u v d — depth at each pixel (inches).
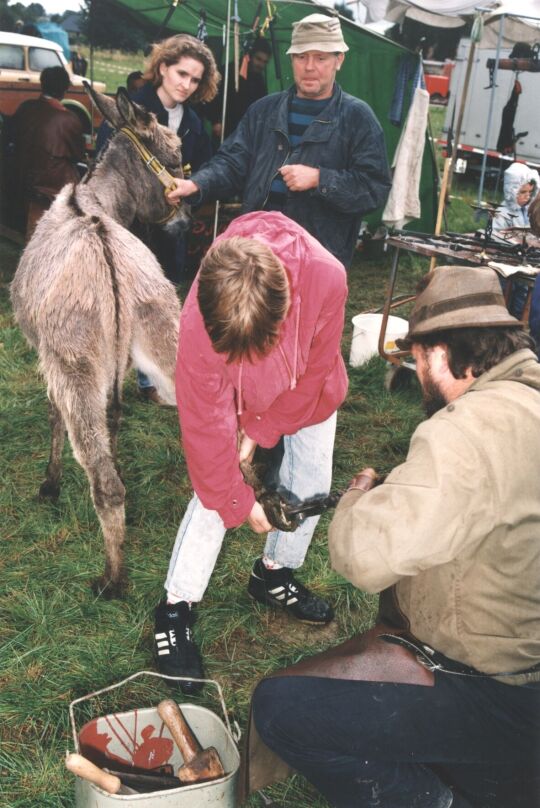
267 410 78.3
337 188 125.3
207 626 98.7
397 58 266.4
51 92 241.4
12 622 97.6
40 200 240.5
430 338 60.4
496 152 455.8
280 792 76.8
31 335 111.9
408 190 266.4
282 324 58.5
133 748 75.3
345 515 58.0
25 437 143.5
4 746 79.9
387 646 62.8
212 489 72.1
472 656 58.6
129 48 378.9
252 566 110.5
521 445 53.8
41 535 115.2
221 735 74.5
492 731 60.7
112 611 99.8
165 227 131.1
